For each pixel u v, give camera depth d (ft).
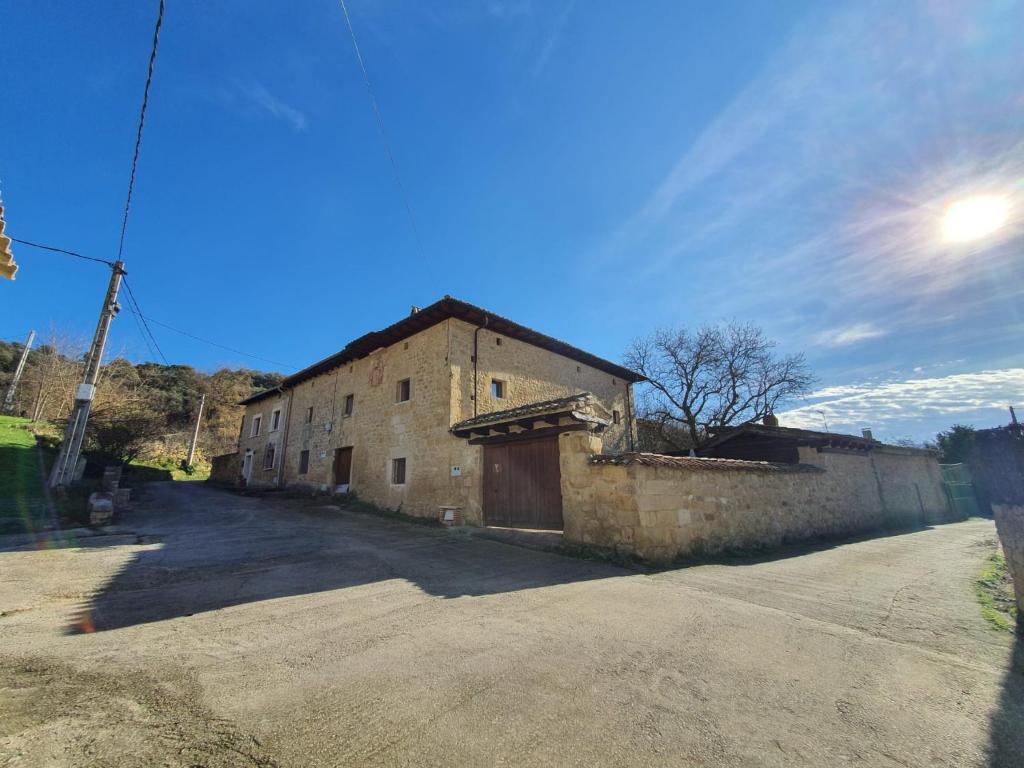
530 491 29.32
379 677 8.94
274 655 10.00
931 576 19.39
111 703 7.76
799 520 32.14
